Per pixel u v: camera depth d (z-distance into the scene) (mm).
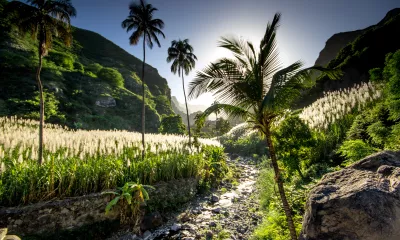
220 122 55625
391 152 4289
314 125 14125
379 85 14781
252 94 5520
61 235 6742
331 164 10602
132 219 8125
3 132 15367
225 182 14695
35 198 6906
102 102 68500
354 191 3410
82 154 10602
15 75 52594
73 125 49000
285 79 4828
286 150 9781
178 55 22391
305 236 3816
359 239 3064
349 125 12898
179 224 8703
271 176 10969
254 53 5629
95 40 142750
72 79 71438
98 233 7324
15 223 6262
